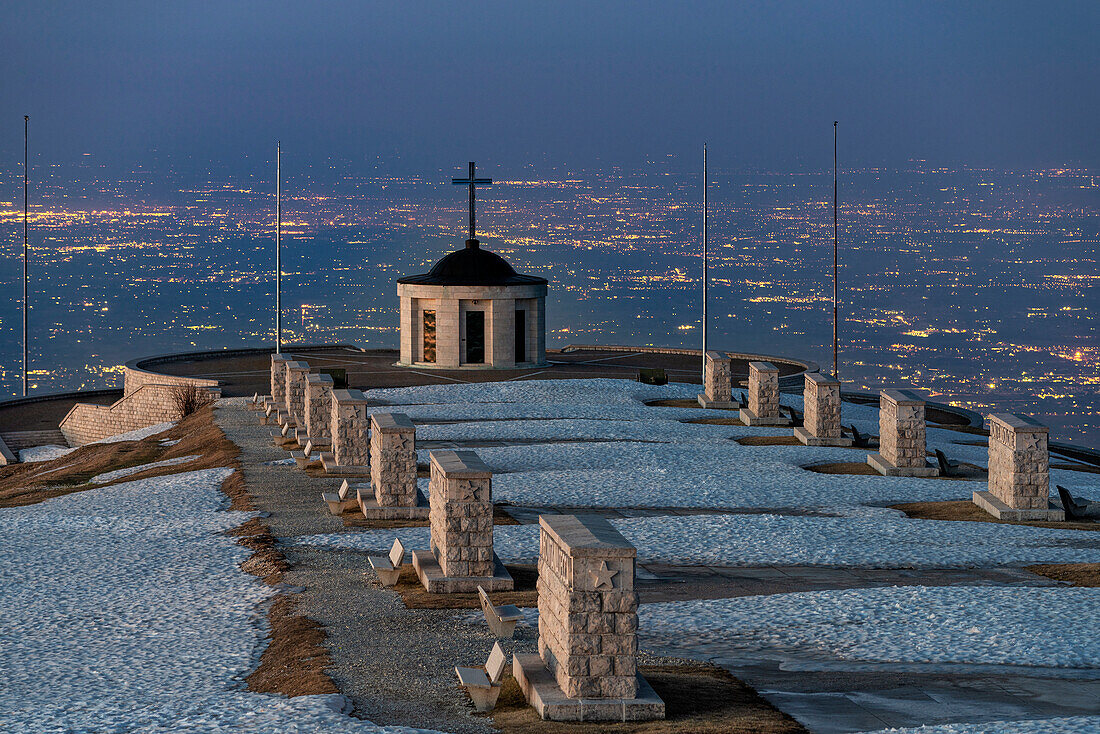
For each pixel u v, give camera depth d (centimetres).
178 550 4519
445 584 3684
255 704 2592
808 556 4269
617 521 4881
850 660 2914
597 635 2439
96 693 2747
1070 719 2394
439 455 4059
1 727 2488
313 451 6788
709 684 2686
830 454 6994
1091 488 6234
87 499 6038
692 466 6388
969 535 4725
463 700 2588
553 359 12725
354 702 2580
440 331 11394
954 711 2512
